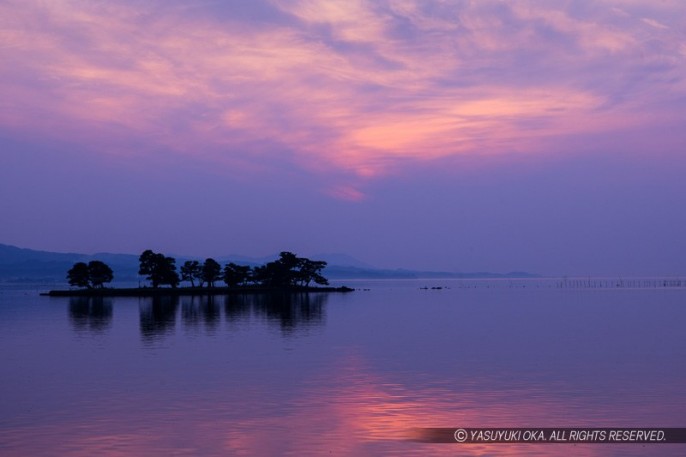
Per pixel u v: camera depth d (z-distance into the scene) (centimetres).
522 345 5778
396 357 5025
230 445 2623
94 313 10844
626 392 3559
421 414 3105
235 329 7594
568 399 3394
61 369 4509
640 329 7344
